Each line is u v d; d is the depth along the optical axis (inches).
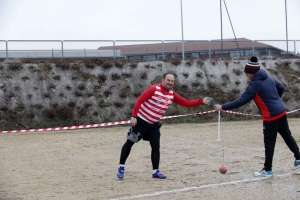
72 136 606.2
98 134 630.5
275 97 294.4
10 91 791.7
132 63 912.3
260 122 791.7
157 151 301.1
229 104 295.4
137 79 885.2
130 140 297.3
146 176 308.8
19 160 395.9
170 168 337.1
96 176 313.4
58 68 860.0
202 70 958.4
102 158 396.2
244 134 577.0
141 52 1114.1
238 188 269.0
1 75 813.2
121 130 696.4
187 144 482.9
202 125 753.0
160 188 272.7
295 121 787.4
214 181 289.4
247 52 1172.5
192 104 301.9
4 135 636.1
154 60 973.8
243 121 821.9
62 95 812.0
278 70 1021.8
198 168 335.3
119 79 874.1
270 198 245.3
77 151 448.5
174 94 300.7
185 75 930.7
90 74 866.8
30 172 334.6
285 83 983.0
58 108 780.6
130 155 402.9
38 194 263.7
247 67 297.0
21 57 922.7
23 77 819.4
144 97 287.7
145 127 293.9
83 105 807.7
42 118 770.2
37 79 826.2
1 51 908.0
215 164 350.3
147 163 360.2
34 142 542.3
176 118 818.2
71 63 879.1
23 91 799.7
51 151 453.1
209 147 453.1
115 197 253.1
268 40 1157.1
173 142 504.1
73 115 786.2
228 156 389.4
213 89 917.2
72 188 277.7
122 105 826.8
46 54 938.1
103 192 265.4
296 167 306.0
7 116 754.8
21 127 742.5
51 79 833.5
